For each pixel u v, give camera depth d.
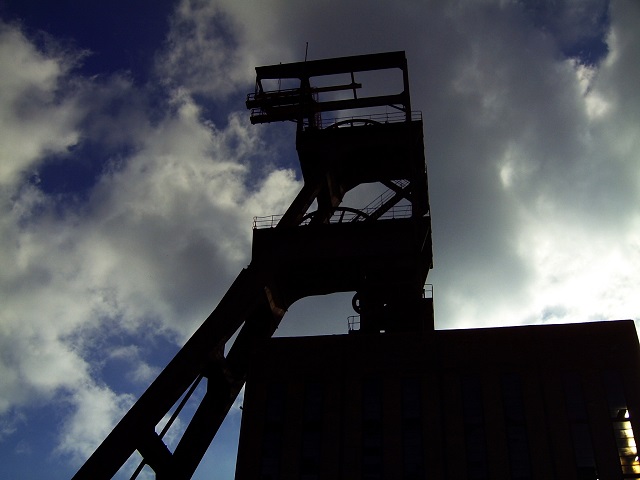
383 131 46.19
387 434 33.72
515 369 34.47
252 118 50.25
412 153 44.97
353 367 35.88
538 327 35.47
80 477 35.88
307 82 48.75
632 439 31.75
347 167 47.88
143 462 37.47
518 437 32.62
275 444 34.16
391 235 41.31
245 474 33.38
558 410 32.97
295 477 33.16
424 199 45.97
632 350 34.09
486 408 33.66
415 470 32.56
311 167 48.00
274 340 37.38
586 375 33.72
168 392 38.28
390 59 47.72
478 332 35.88
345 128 46.78
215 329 39.81
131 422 37.47
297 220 43.84
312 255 41.22
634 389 33.03
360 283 41.09
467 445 32.84
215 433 40.50
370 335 36.78
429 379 34.94
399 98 47.84
